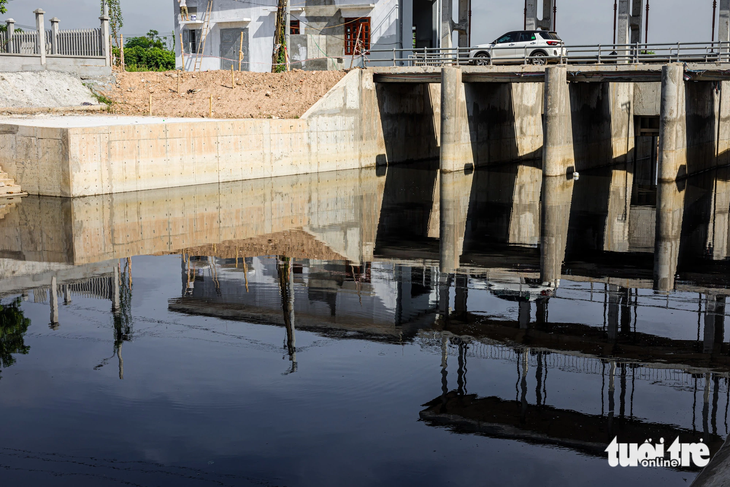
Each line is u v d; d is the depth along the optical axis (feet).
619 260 72.59
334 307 54.80
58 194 96.99
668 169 126.62
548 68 129.29
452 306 55.42
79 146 95.81
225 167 115.85
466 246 78.13
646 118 188.75
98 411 35.94
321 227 86.48
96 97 136.46
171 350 44.86
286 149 126.31
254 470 30.50
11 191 98.48
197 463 31.01
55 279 60.70
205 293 57.72
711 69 121.90
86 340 46.39
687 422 35.60
